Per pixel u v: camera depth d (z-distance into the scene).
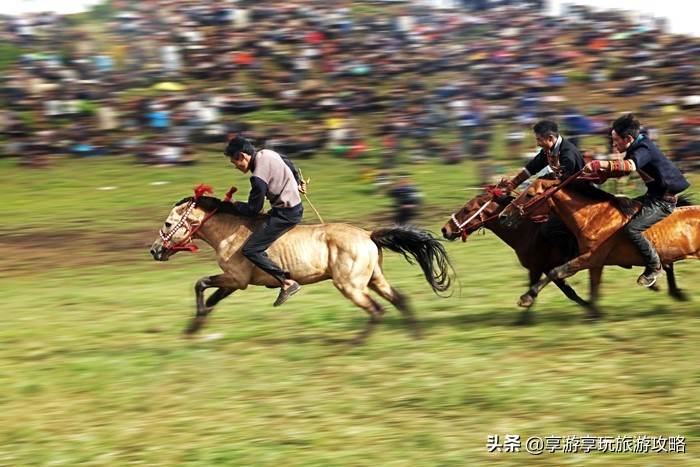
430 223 20.67
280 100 35.09
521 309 11.27
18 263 17.25
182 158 29.83
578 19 43.94
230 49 37.88
